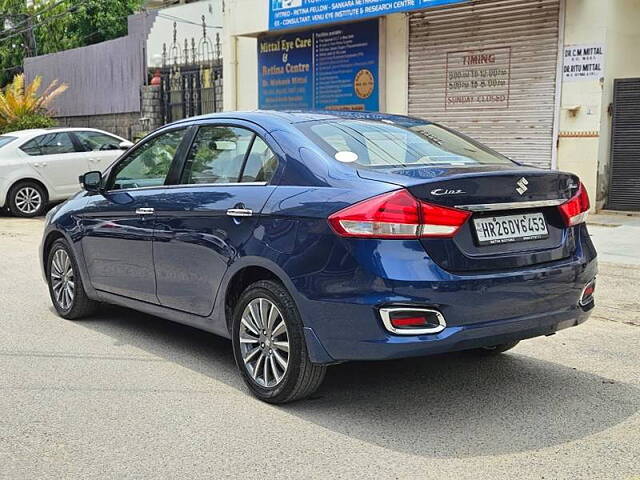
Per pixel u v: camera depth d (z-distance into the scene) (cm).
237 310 466
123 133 2312
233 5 1708
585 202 464
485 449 384
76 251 632
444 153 482
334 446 389
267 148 473
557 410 438
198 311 508
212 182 507
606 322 629
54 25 3075
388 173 416
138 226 553
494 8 1248
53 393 473
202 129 536
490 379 494
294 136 464
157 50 2192
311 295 412
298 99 1628
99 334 613
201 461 373
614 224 1063
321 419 427
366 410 440
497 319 404
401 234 387
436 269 388
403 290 383
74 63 2503
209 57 2009
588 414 431
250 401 457
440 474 355
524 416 429
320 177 431
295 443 394
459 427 413
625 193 1162
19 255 1000
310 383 434
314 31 1567
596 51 1127
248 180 477
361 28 1477
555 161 1191
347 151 450
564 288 431
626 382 487
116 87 2314
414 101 1403
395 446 388
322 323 410
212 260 482
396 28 1416
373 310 388
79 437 405
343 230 399
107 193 607
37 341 593
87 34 3083
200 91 2038
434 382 489
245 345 464
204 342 589
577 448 384
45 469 367
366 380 493
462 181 399
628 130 1147
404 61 1408
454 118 1339
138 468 366
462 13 1298
